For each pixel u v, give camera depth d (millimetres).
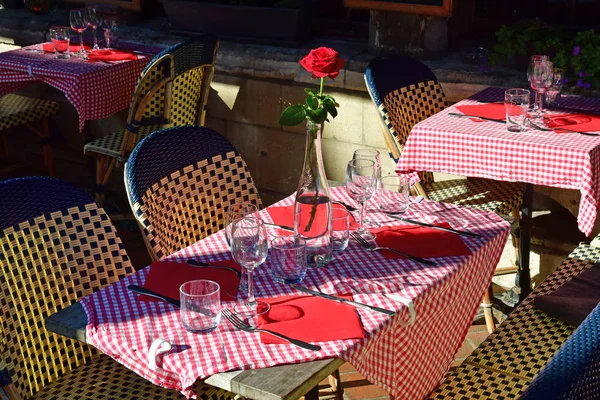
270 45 5043
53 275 2570
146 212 2801
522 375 2553
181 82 4621
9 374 2342
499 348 2703
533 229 4254
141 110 4543
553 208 4301
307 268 2484
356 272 2451
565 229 4219
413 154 3623
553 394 1725
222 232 2762
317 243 2469
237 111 5141
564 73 4090
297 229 2477
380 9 4629
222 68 5070
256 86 5016
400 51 4695
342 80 4719
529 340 2740
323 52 2342
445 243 2619
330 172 5000
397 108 4102
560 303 2863
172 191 2947
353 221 2838
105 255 2666
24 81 5262
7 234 2490
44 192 2615
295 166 5047
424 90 4238
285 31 4961
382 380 2264
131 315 2262
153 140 2953
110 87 4809
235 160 3127
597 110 3812
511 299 3975
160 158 2945
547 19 4777
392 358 2277
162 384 2086
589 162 3215
